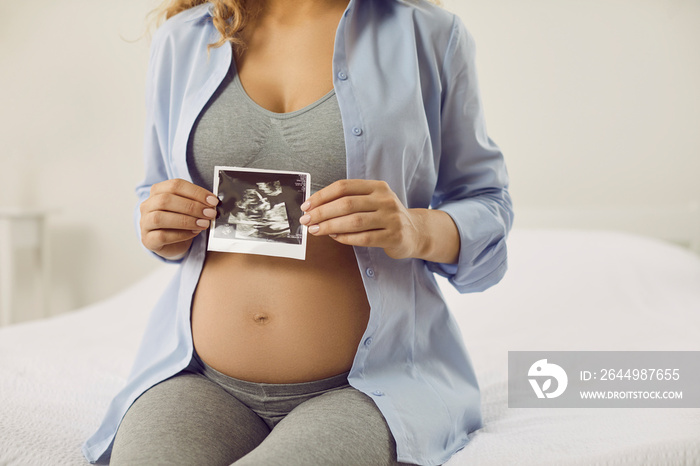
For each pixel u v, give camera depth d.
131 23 3.06
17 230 2.93
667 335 1.81
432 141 1.16
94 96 3.13
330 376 1.04
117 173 3.15
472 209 1.12
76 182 3.17
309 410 0.96
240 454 0.97
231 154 1.05
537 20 2.88
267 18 1.12
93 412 1.32
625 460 1.01
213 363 1.07
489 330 1.97
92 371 1.57
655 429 1.15
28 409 1.29
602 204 2.92
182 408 0.99
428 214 1.05
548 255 2.40
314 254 1.03
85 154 3.16
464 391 1.14
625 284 2.22
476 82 1.17
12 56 3.15
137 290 2.45
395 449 0.95
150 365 1.13
